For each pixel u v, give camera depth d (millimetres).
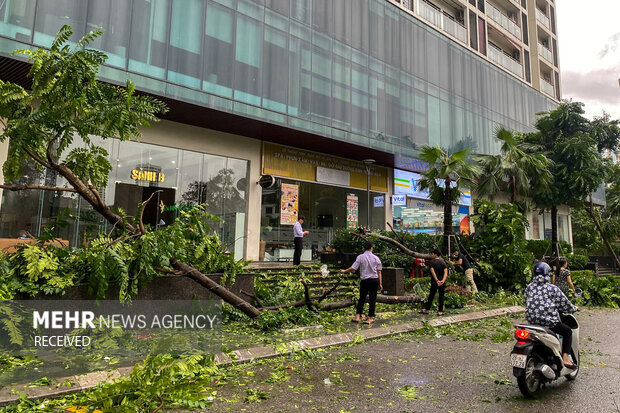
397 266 14711
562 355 4785
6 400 3684
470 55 25906
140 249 6355
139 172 13516
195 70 13344
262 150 16906
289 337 6770
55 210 11594
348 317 8867
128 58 11906
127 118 5902
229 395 4219
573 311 4734
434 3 28422
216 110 13570
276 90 15484
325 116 17125
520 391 4496
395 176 22453
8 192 10875
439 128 22672
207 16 13898
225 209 15703
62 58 5543
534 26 37219
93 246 6242
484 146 25594
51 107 5637
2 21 9844
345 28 18672
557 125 21141
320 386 4578
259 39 15289
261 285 9094
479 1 31781
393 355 6062
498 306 11406
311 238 18344
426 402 4148
